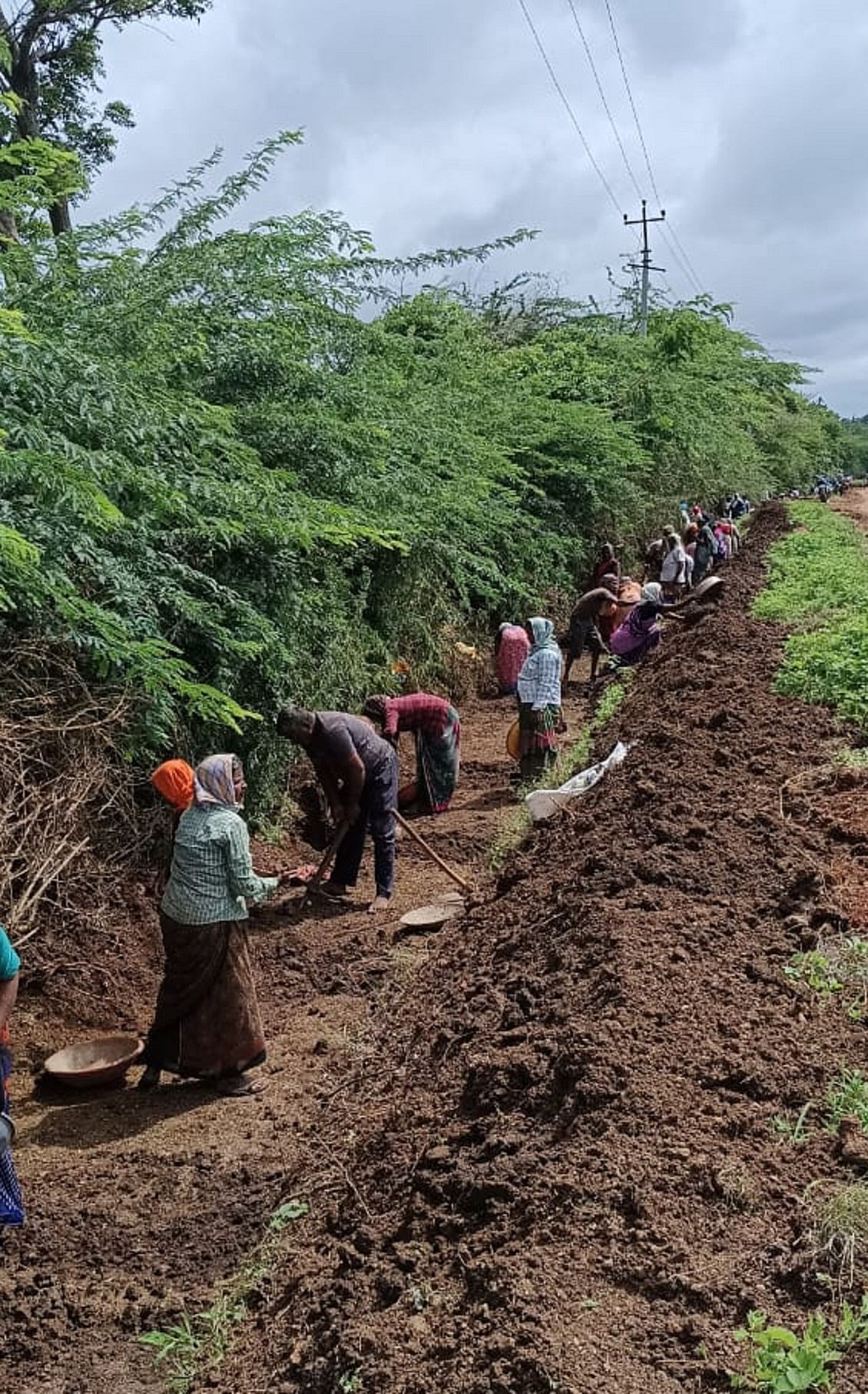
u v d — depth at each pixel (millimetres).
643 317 35156
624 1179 3096
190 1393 3334
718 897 4941
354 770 7730
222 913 5559
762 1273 2752
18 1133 5281
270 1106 5414
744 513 37594
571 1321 2658
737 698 8508
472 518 14328
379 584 12320
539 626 10617
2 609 5750
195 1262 4188
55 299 8039
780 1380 2346
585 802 7211
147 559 7207
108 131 21234
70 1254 4281
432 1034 4891
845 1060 3674
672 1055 3676
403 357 15828
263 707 8680
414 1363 2760
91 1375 3613
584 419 20297
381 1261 3301
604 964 4305
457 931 6445
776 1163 3143
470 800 10906
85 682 6605
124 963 6828
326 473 10078
